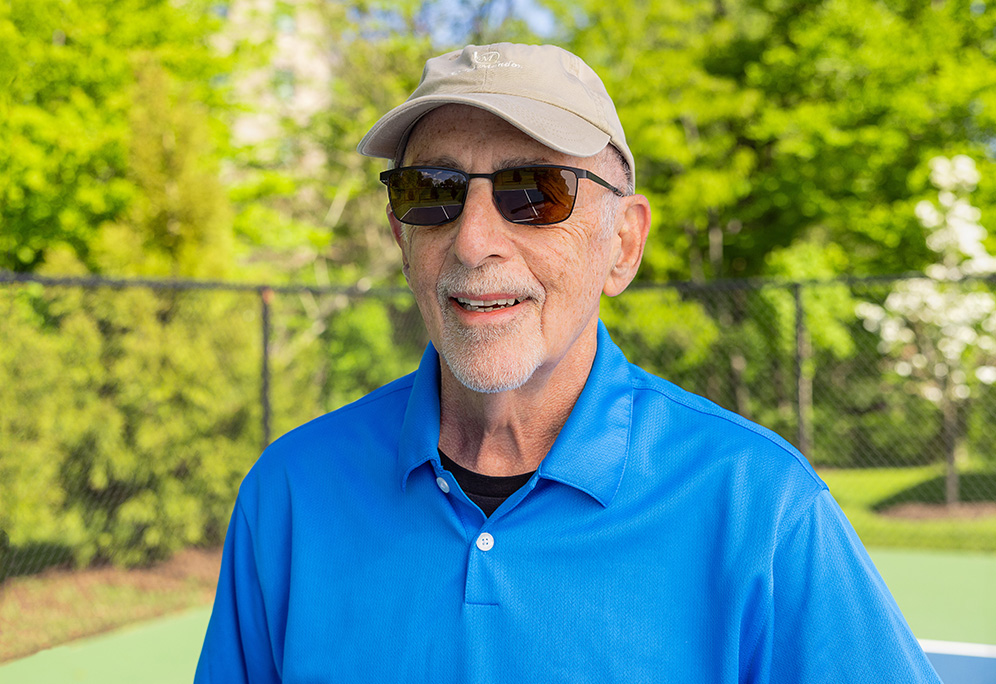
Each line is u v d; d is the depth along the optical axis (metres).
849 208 11.27
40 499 6.07
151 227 7.33
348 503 1.10
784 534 0.96
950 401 8.98
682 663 0.95
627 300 9.14
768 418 10.06
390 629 1.02
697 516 0.98
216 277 7.28
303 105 13.73
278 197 13.11
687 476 1.00
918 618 5.77
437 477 1.04
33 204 8.77
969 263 9.27
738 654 0.95
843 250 12.29
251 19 11.88
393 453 1.11
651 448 1.03
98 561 6.56
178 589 6.25
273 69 12.86
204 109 9.98
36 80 8.84
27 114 8.34
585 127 1.02
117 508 6.54
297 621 1.08
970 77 9.78
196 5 10.48
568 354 1.07
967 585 6.53
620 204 1.11
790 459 1.00
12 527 5.96
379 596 1.04
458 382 1.08
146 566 6.59
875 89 10.55
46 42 8.79
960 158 9.38
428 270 1.04
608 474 1.00
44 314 6.67
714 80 12.02
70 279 4.97
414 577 1.03
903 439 9.70
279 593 1.15
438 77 1.06
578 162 1.02
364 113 12.80
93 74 9.03
